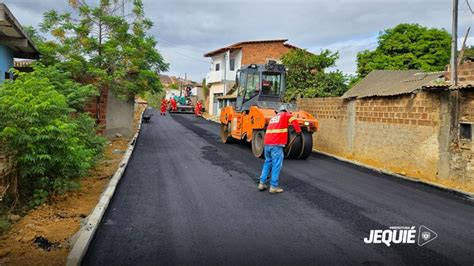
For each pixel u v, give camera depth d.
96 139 8.80
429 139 8.70
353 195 7.06
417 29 21.03
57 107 5.95
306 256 4.26
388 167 10.02
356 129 11.73
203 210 5.88
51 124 5.66
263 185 7.27
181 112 40.12
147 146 13.25
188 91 48.25
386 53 21.16
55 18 12.26
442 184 8.04
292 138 10.92
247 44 32.69
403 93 9.40
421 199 6.88
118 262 4.03
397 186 7.92
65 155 5.88
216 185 7.57
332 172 9.34
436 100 8.51
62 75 8.89
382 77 14.32
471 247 4.64
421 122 8.95
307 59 19.75
